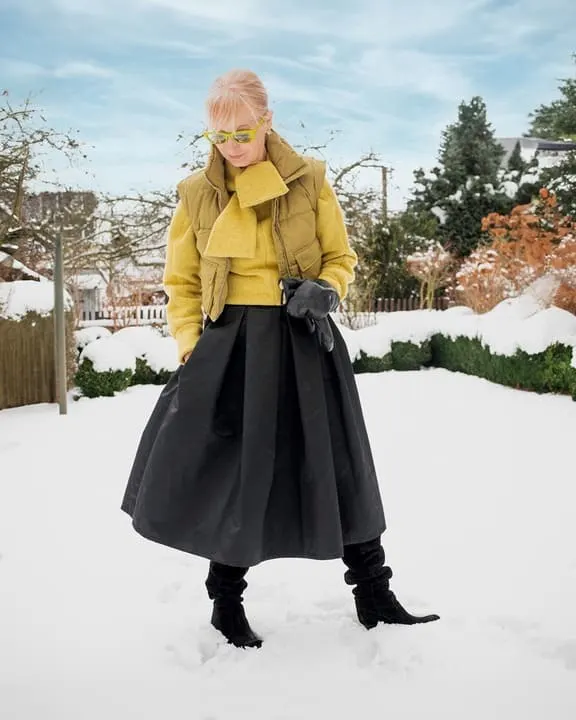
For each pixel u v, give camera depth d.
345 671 2.14
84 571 3.06
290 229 2.21
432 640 2.28
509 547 3.29
